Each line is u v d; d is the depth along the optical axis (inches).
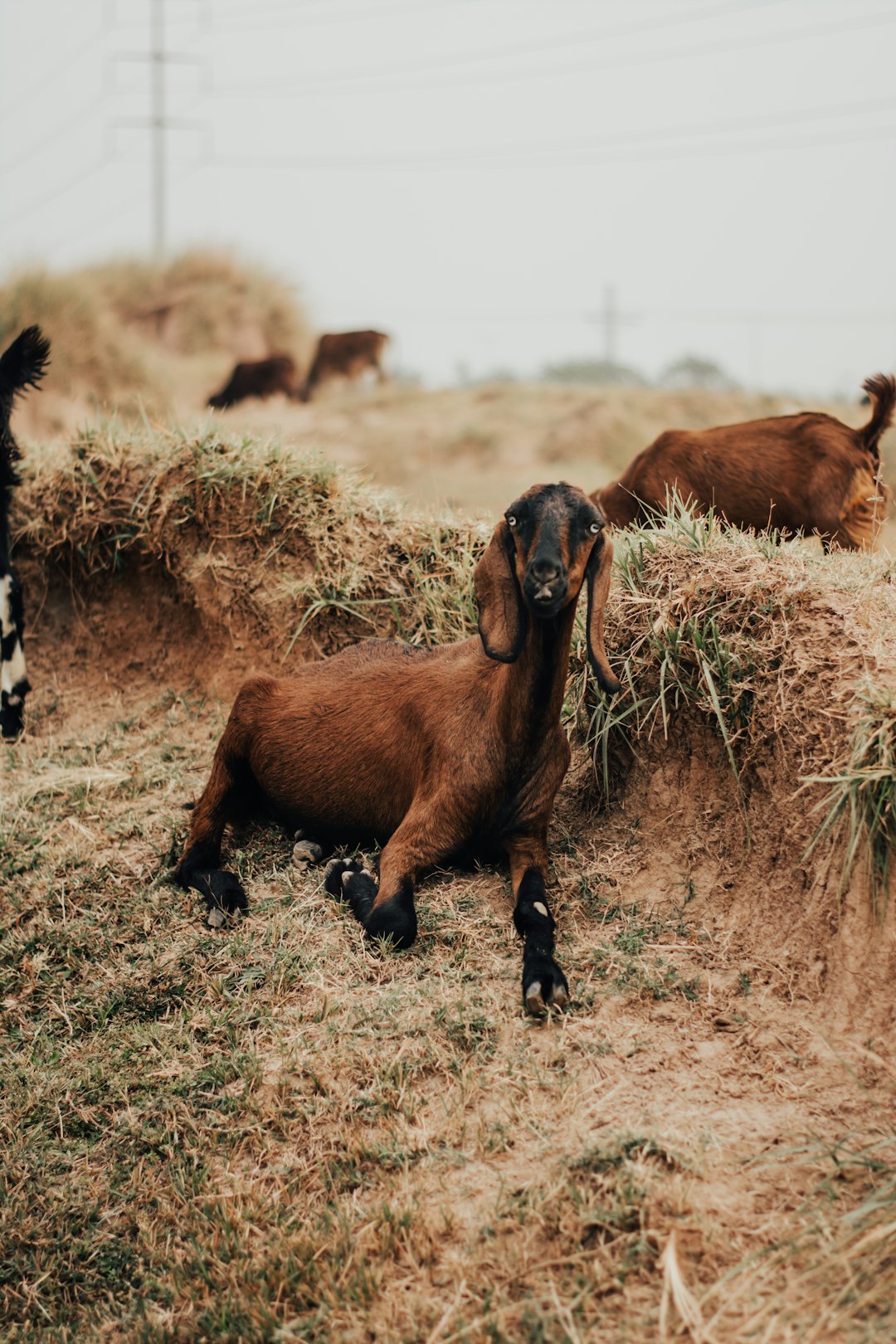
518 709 160.9
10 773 231.8
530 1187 118.3
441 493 554.3
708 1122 124.2
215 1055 147.8
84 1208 133.5
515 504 150.4
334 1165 128.5
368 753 180.5
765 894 154.8
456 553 239.3
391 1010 145.8
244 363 772.6
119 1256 127.4
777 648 160.1
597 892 167.2
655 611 178.1
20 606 250.7
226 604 248.5
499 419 681.0
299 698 191.5
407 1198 121.4
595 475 601.6
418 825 166.2
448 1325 106.2
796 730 152.5
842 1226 108.3
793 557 175.5
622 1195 113.8
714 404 745.6
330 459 253.1
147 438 266.4
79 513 263.4
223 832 193.2
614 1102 128.7
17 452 258.5
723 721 165.5
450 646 191.5
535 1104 129.8
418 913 163.6
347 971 155.5
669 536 190.4
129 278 871.1
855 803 134.8
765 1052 133.4
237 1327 112.2
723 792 167.8
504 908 164.4
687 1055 134.5
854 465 258.2
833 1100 125.5
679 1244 109.6
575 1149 122.6
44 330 657.0
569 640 158.7
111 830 201.5
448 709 171.2
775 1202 113.7
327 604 235.1
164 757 228.8
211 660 253.9
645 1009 142.6
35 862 195.8
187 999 158.9
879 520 263.1
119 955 170.7
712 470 266.2
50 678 269.6
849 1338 98.7
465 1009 144.1
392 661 191.9
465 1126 128.5
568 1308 104.2
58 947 174.4
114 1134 141.9
